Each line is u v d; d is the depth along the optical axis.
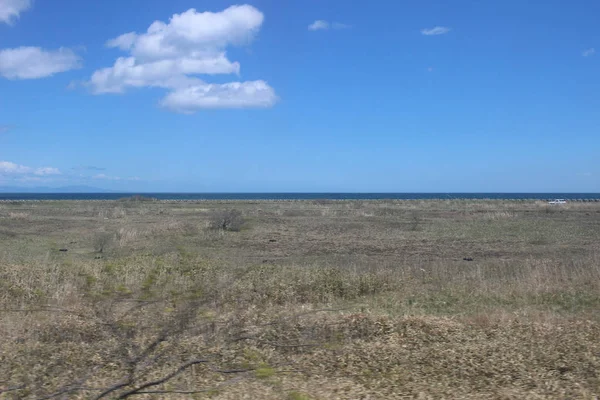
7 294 12.44
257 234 32.12
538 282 14.36
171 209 56.91
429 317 10.97
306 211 53.44
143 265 16.19
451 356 8.43
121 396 6.09
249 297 12.30
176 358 7.43
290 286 13.68
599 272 15.12
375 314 11.26
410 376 7.60
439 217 44.97
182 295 10.11
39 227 35.19
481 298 13.34
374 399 6.76
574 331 9.81
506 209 54.72
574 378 7.48
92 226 35.84
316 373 7.67
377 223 39.91
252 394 6.82
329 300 13.25
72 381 6.66
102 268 15.63
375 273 16.08
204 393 6.75
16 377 7.15
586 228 34.94
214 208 59.09
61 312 9.45
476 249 25.89
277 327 9.13
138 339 7.72
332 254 24.20
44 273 14.34
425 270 17.12
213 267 16.09
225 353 8.00
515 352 8.60
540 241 28.64
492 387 7.18
